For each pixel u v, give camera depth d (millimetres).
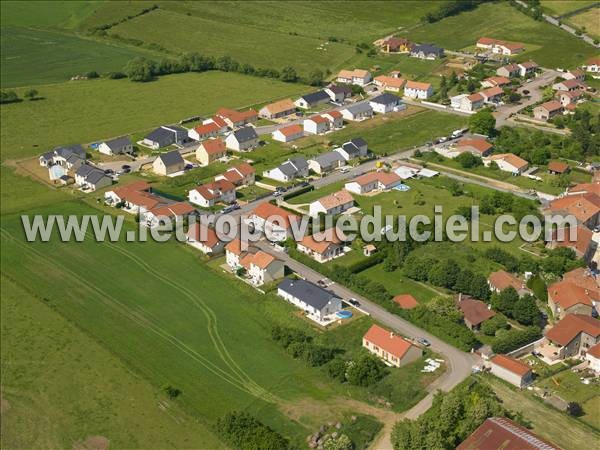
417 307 162000
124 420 135000
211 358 151625
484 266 183000
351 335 157500
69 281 180625
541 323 162625
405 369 146000
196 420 133625
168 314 166750
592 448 124562
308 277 179875
